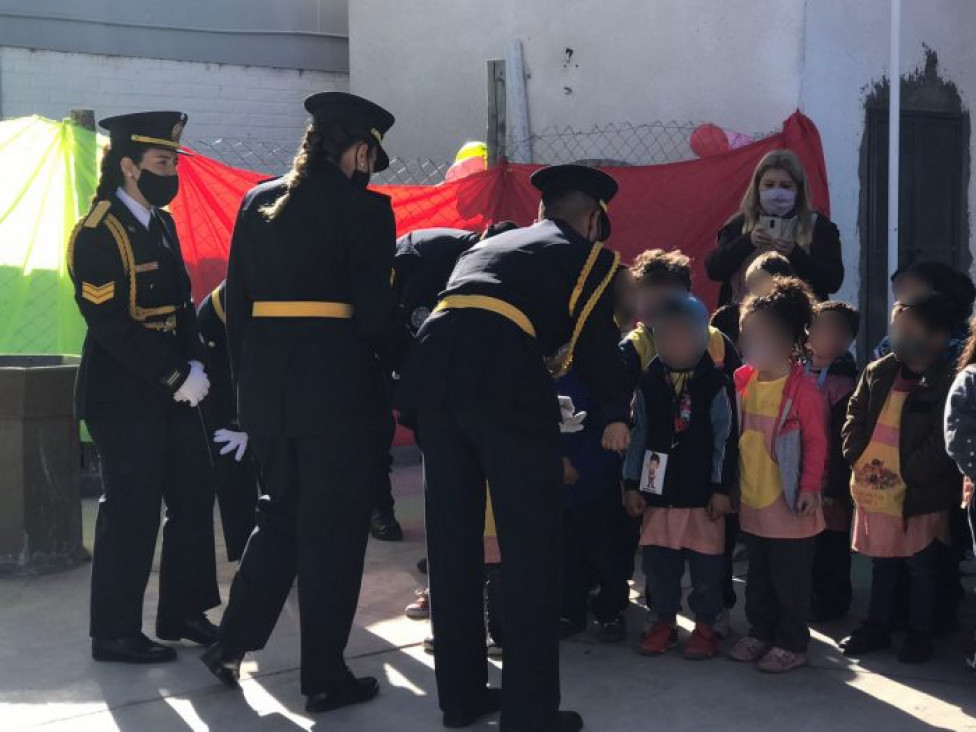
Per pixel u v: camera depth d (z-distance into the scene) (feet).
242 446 15.20
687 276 14.21
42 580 16.55
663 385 13.33
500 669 13.17
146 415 13.06
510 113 27.89
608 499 13.84
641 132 25.76
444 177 29.17
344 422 11.62
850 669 12.98
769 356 12.91
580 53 26.81
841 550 14.58
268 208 11.83
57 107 30.04
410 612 14.85
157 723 11.64
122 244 12.82
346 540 11.83
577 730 11.34
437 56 29.68
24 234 20.49
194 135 31.45
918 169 25.80
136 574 13.24
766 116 23.59
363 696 12.17
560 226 11.63
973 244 26.81
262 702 12.18
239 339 12.23
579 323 11.11
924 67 25.88
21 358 18.75
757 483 12.97
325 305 11.69
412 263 13.61
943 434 12.67
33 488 16.72
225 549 18.01
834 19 23.75
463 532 11.30
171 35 31.04
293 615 14.98
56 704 12.10
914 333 12.80
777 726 11.46
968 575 16.39
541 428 10.81
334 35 32.94
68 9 29.96
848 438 13.50
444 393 10.76
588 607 14.99
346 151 11.89
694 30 24.73
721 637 13.96
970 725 11.43
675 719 11.67
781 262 15.05
